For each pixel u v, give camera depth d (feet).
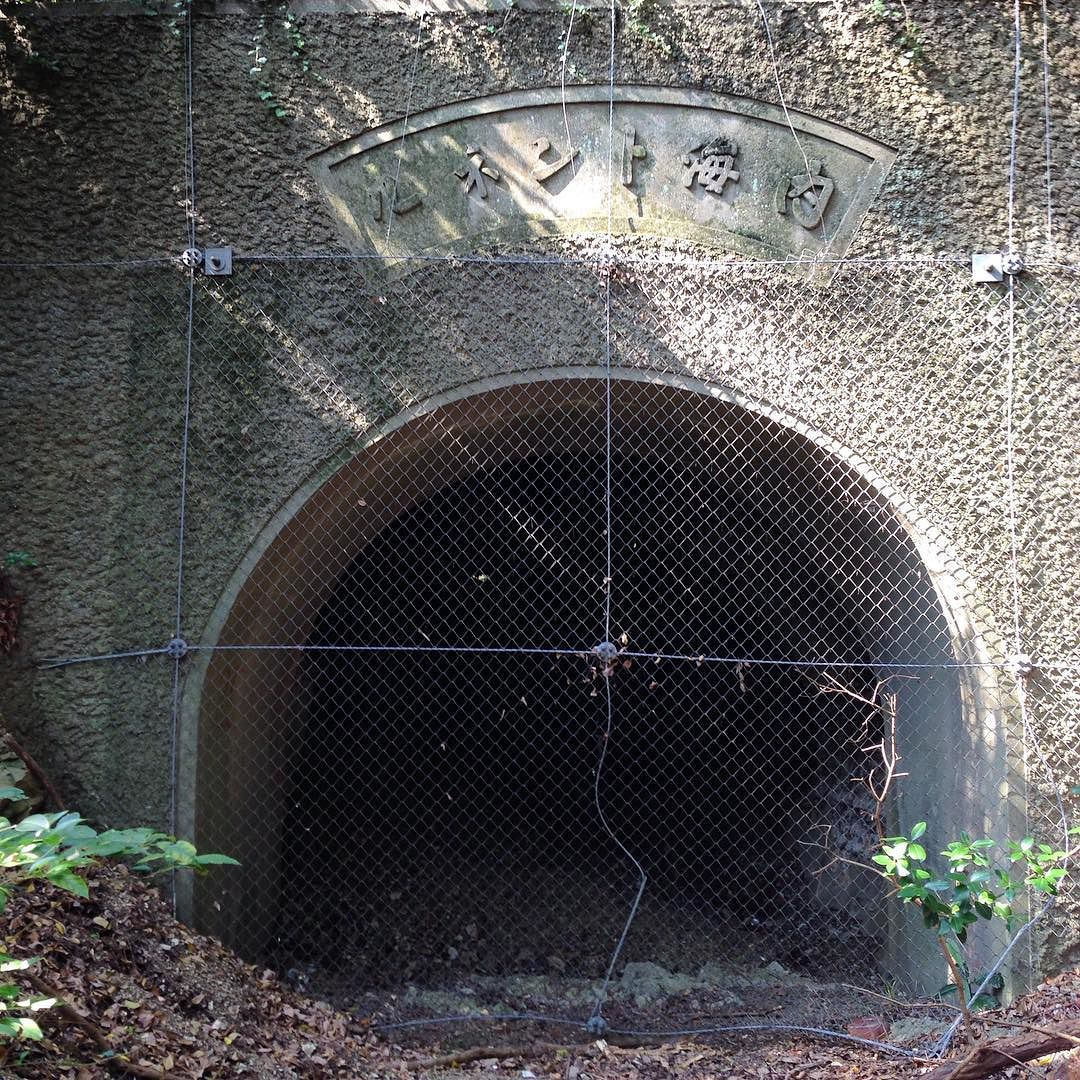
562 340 16.92
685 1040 16.96
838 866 22.44
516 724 27.91
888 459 16.81
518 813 27.14
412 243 17.02
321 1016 15.37
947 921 10.96
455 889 24.00
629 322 16.97
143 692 16.51
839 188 16.98
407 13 17.07
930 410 16.81
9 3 16.92
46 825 7.86
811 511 19.49
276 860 21.40
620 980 20.26
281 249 17.01
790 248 16.97
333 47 17.11
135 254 16.97
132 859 15.85
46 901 13.34
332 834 24.25
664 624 27.14
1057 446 16.69
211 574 16.72
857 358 16.85
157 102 17.06
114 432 16.78
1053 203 16.84
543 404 18.04
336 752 24.91
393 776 26.12
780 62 16.97
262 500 16.80
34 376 16.76
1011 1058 10.57
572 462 23.91
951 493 16.72
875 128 16.94
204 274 16.97
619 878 25.02
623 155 17.04
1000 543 16.62
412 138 17.11
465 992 19.30
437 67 17.08
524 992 19.40
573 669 27.81
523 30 17.06
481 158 17.08
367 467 17.83
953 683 17.01
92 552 16.65
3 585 16.51
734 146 17.02
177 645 16.44
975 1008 13.71
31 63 16.97
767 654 25.41
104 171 16.99
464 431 18.79
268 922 20.72
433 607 26.89
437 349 16.93
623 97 17.07
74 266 16.88
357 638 25.40
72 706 16.42
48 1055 10.26
